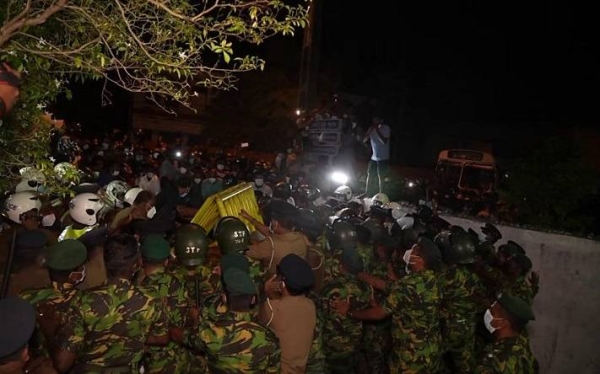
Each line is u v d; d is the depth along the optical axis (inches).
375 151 519.5
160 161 719.7
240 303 154.1
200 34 141.5
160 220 222.4
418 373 220.1
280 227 223.6
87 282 179.6
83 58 148.3
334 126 594.2
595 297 289.3
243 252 204.1
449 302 252.7
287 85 1078.4
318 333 194.7
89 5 142.0
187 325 176.7
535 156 363.9
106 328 140.7
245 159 837.8
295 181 518.9
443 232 281.4
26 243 171.5
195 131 1425.9
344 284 229.9
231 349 151.6
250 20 138.1
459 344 251.6
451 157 817.5
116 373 142.5
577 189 347.6
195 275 194.5
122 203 295.9
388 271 276.8
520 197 364.2
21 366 107.3
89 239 181.8
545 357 305.0
